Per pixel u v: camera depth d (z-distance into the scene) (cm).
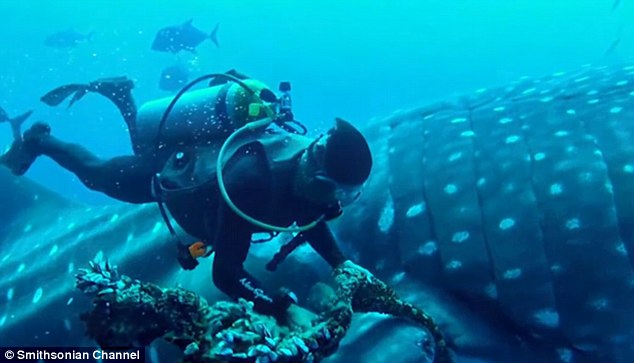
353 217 361
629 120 315
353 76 5975
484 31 6819
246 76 312
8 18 6850
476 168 336
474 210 322
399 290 331
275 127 288
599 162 303
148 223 416
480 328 307
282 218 272
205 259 363
